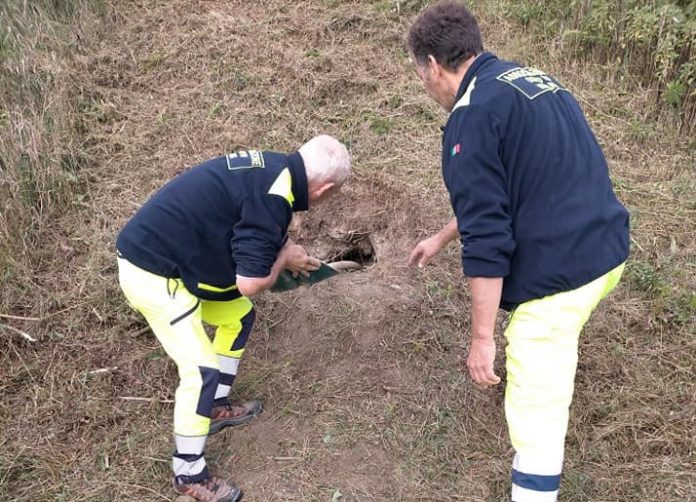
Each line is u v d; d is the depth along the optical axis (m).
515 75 2.14
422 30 2.23
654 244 3.84
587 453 2.89
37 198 4.09
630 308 3.48
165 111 4.87
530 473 2.22
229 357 2.92
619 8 5.25
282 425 3.04
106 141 4.65
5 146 4.14
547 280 2.13
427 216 4.02
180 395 2.53
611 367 3.23
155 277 2.49
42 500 2.74
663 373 3.20
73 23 5.50
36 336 3.41
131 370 3.28
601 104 4.95
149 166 4.50
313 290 3.61
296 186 2.43
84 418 3.06
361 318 3.46
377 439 2.97
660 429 2.96
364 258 4.18
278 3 5.91
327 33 5.57
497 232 2.04
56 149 4.33
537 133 2.06
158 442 2.97
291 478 2.83
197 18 5.67
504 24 5.63
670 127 4.71
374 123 4.77
